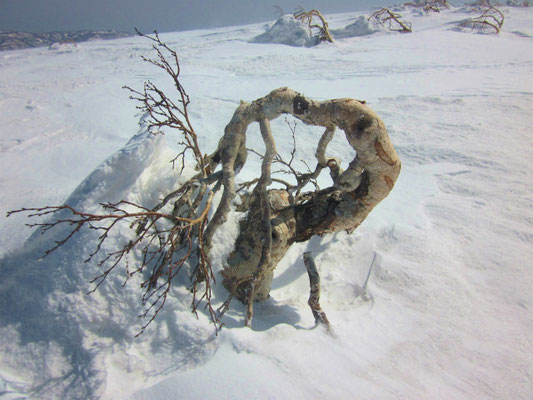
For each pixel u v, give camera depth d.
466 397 2.66
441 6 48.75
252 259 3.60
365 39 28.69
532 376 2.87
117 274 3.15
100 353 2.79
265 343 2.78
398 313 3.54
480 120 9.54
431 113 10.34
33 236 3.45
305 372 2.55
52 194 5.61
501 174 6.70
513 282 4.02
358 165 3.35
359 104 3.17
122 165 3.55
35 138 9.27
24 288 3.18
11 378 2.69
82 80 17.41
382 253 4.50
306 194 4.29
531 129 8.84
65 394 2.59
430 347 3.09
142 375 2.72
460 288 3.92
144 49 30.28
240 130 3.59
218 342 2.79
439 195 6.14
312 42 28.41
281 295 4.08
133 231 3.38
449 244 4.69
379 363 2.83
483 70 15.84
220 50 26.28
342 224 3.70
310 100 3.38
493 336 3.28
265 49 25.72
